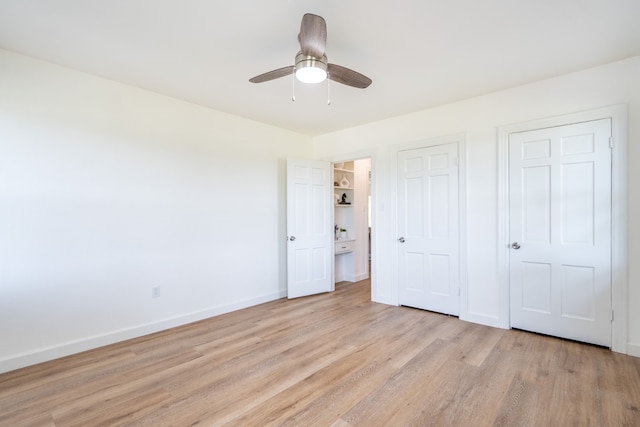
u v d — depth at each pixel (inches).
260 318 143.3
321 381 89.0
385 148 164.7
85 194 111.0
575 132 112.0
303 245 181.2
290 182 176.1
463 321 136.9
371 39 90.0
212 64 105.1
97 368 97.2
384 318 141.5
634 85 101.7
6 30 85.7
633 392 81.6
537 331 120.7
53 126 104.5
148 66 106.4
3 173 95.7
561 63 105.0
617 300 104.7
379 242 167.6
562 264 115.0
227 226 153.7
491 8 76.4
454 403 78.4
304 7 75.8
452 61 103.3
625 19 80.7
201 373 93.8
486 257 132.0
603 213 107.1
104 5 75.1
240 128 160.2
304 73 79.8
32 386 87.0
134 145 122.9
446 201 143.5
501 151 127.3
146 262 125.7
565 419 71.8
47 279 103.0
